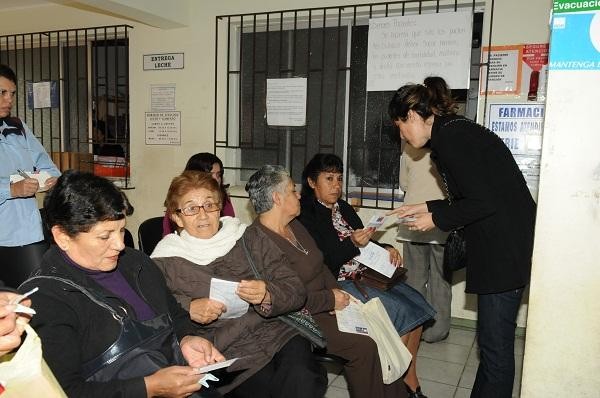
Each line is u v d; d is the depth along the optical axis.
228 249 1.90
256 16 3.87
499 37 3.18
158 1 3.74
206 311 1.71
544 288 1.28
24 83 4.73
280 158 3.94
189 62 4.10
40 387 0.94
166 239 1.91
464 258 2.04
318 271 2.18
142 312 1.48
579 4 1.17
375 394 2.05
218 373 1.76
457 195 2.03
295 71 3.81
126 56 4.34
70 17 4.45
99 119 4.52
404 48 3.37
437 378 2.78
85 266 1.38
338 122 3.73
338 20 3.61
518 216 1.86
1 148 2.51
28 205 2.58
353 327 2.09
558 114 1.22
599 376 1.26
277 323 1.85
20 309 0.98
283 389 1.70
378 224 2.36
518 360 2.97
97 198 1.30
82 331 1.29
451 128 1.89
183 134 4.18
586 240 1.24
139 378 1.28
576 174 1.22
